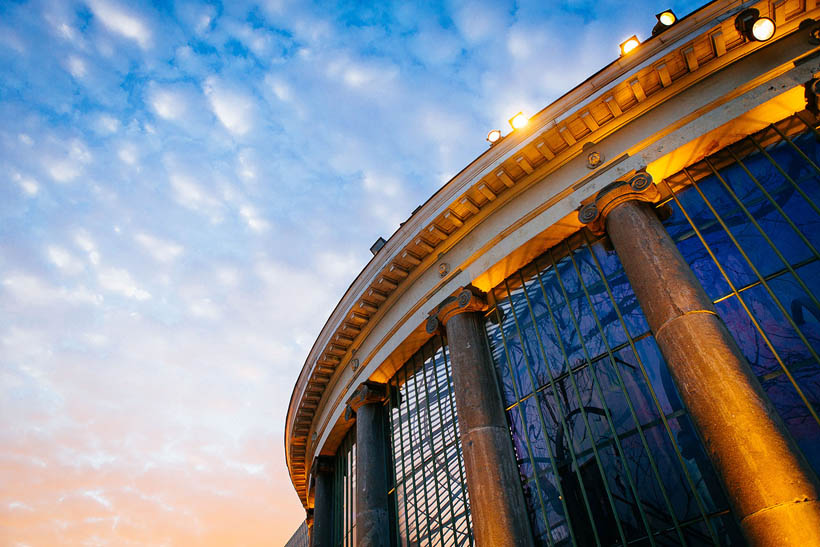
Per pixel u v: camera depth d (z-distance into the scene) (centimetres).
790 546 909
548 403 1532
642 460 1271
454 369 1708
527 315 1706
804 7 1408
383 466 2131
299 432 3253
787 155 1365
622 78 1570
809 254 1230
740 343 1246
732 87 1458
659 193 1476
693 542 1123
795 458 995
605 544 1261
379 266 2173
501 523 1373
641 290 1330
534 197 1755
